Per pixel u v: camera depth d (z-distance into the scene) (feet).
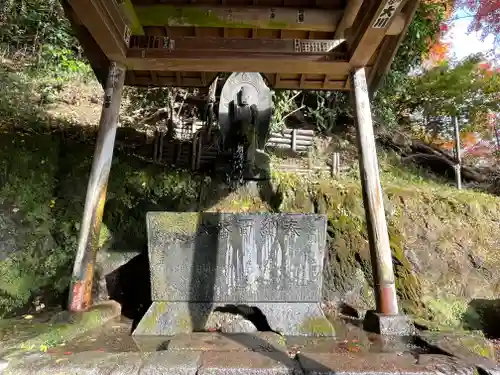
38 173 16.47
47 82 27.22
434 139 34.40
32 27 29.84
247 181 20.43
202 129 24.34
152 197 19.29
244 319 12.92
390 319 12.46
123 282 16.48
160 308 12.69
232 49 15.26
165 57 15.10
